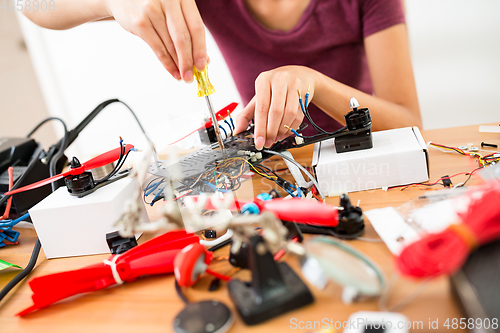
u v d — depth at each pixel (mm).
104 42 2504
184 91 2496
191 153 713
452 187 561
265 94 686
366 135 625
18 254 621
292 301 367
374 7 1095
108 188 602
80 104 2680
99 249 579
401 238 445
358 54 1245
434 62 1861
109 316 413
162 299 428
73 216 561
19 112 2506
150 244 491
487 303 305
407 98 1110
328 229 494
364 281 337
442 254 310
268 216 362
